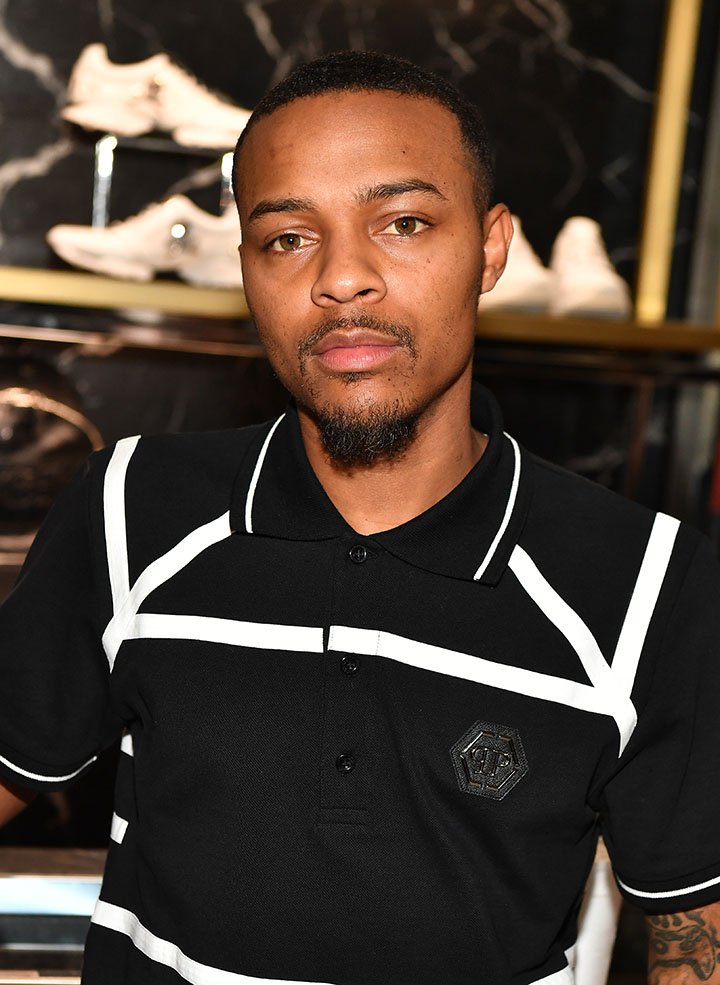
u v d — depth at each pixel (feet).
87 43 7.41
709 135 8.07
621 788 2.89
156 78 7.00
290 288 2.76
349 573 2.88
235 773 2.79
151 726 2.89
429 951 2.74
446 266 2.74
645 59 8.00
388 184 2.67
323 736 2.77
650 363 7.79
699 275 8.18
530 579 2.92
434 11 7.79
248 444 3.24
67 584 3.08
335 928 2.74
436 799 2.77
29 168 7.45
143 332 7.27
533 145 7.98
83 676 3.07
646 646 2.88
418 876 2.74
